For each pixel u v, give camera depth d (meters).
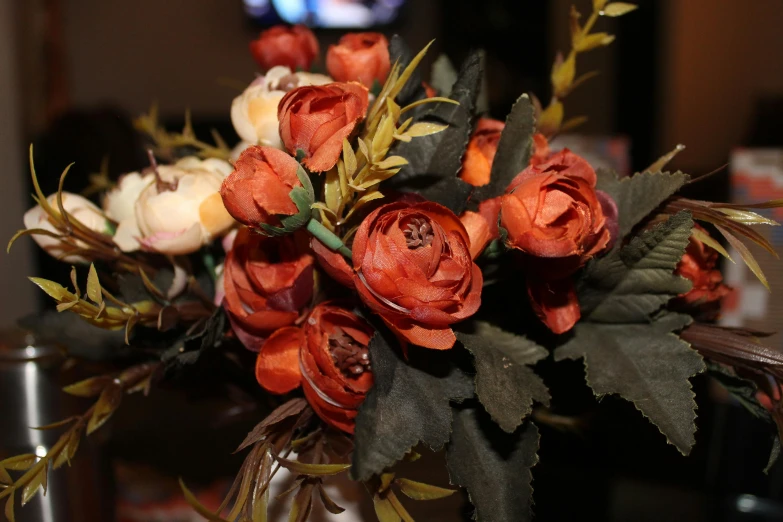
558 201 0.40
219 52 2.63
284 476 0.49
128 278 0.47
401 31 2.64
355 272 0.39
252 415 0.51
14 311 1.17
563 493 0.56
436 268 0.39
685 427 0.41
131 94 2.62
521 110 0.44
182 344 0.44
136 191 0.46
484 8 2.46
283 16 2.60
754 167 0.60
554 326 0.42
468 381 0.42
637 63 2.30
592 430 0.52
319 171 0.40
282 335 0.42
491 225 0.43
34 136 1.38
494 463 0.41
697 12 2.24
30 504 0.48
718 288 0.46
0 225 1.18
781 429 0.43
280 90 0.46
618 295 0.44
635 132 2.32
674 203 0.44
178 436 0.54
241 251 0.44
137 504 0.53
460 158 0.43
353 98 0.41
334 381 0.41
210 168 0.47
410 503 0.50
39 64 1.51
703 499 0.56
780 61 2.17
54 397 0.49
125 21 2.58
